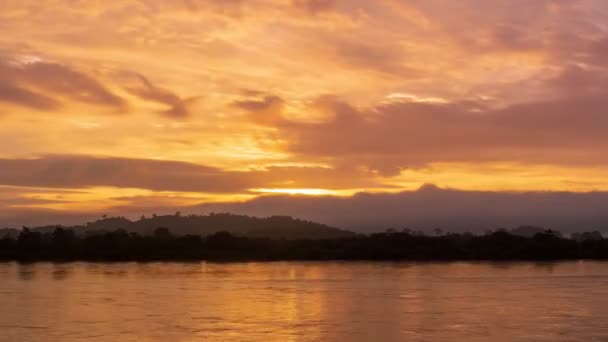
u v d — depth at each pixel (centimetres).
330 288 7219
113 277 8944
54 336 4209
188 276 9181
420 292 6800
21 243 14138
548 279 8494
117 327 4538
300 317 5009
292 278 8775
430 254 13962
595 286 7475
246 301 5972
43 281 8238
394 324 4666
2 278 8738
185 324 4669
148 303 5847
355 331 4384
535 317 4991
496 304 5753
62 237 14662
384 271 10262
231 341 4056
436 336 4222
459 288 7231
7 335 4250
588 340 4097
